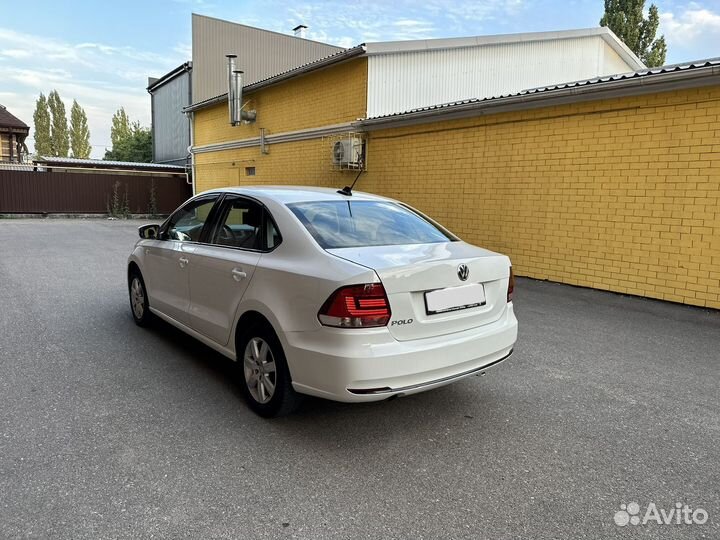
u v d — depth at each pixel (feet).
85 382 12.64
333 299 9.14
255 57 71.87
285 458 9.31
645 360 14.99
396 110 38.55
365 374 8.95
